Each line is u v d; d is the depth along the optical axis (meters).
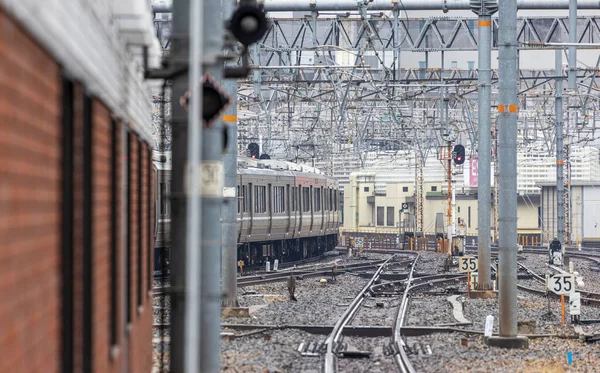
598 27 107.19
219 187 28.45
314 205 145.88
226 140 28.77
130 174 30.23
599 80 164.25
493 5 85.50
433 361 50.81
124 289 27.92
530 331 61.75
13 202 13.75
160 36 97.50
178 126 28.06
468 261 90.44
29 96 14.66
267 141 134.25
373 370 47.72
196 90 23.14
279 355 51.34
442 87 111.38
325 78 119.81
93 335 20.72
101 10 21.50
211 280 28.98
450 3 97.19
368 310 77.50
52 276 16.81
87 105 20.17
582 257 166.38
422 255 164.12
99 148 22.11
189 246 24.23
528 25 106.69
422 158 180.12
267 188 122.69
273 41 102.50
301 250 147.12
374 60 125.94
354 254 163.75
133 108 30.47
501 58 56.12
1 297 13.20
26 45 14.39
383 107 136.50
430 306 80.62
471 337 61.09
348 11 101.75
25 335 14.67
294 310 75.06
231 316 68.62
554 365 48.75
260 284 98.81
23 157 14.33
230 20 28.14
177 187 28.14
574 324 67.25
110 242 24.50
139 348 33.56
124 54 27.20
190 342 23.48
